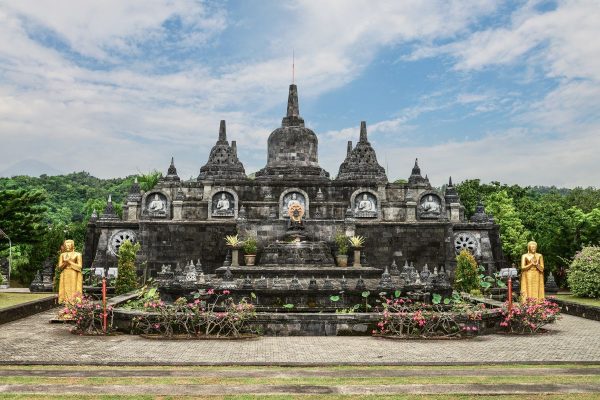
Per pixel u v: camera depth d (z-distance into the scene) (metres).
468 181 86.25
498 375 18.73
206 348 24.25
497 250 57.78
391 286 32.50
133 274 45.81
